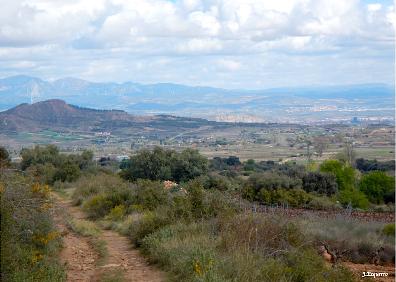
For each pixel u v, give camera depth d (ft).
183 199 55.01
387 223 57.41
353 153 169.48
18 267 30.60
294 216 58.85
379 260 46.55
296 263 33.83
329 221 56.39
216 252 35.42
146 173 122.01
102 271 39.17
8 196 37.06
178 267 35.37
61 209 70.38
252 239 37.91
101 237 57.98
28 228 40.01
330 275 33.47
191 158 123.03
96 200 82.74
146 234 50.37
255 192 96.17
